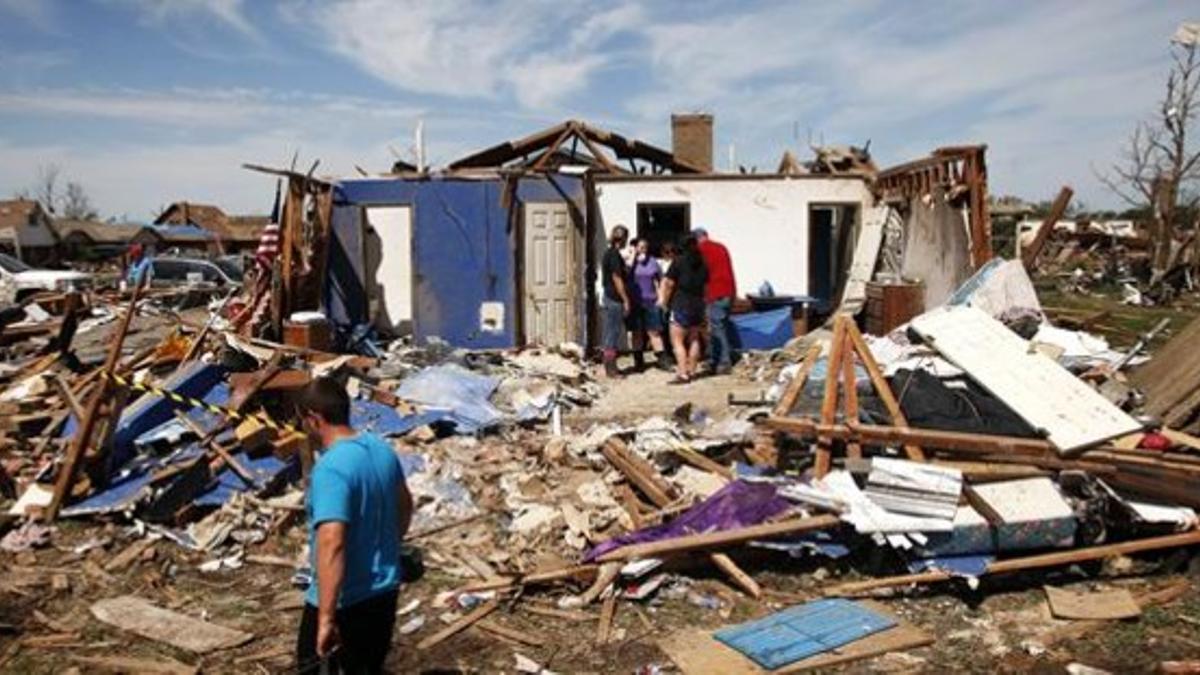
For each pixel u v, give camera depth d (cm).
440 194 1453
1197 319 931
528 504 764
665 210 1623
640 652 548
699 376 1287
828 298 1684
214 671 534
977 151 1219
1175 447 748
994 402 802
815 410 834
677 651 544
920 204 1403
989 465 709
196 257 2917
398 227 1468
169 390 907
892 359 965
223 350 1075
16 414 970
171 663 539
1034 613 594
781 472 772
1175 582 628
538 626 582
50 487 780
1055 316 1509
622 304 1301
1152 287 2622
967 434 734
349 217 1457
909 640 550
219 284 2606
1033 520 636
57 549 702
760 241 1593
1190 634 561
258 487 788
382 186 1455
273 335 1260
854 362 861
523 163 1766
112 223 6562
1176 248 3048
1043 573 641
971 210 1230
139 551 688
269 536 714
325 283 1454
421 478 819
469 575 653
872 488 656
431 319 1463
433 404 1029
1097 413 754
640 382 1264
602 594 609
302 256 1321
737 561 650
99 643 564
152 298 2281
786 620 577
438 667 533
